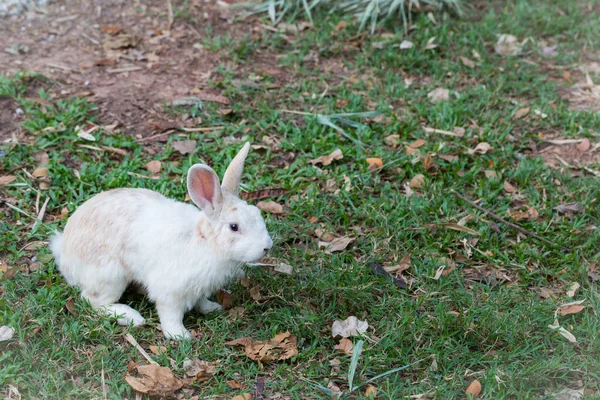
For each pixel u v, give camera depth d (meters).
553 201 2.51
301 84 2.86
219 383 2.09
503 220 2.45
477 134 2.71
